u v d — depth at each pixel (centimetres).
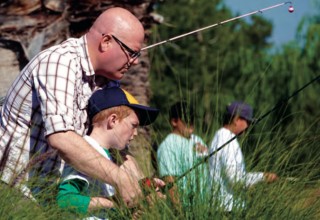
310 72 2216
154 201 496
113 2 781
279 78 2206
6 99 529
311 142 527
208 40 3312
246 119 641
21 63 746
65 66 516
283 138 532
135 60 538
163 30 3114
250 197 502
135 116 529
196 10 3300
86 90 528
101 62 527
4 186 482
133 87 840
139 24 535
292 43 2319
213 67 3011
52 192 504
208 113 565
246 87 2148
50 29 757
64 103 510
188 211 495
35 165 504
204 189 500
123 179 501
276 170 512
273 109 539
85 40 531
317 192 513
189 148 533
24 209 473
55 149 504
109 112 522
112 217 500
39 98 513
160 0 836
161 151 533
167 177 506
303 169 517
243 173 513
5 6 747
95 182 517
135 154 552
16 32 745
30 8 750
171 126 556
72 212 493
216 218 491
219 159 516
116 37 526
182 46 3195
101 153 520
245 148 532
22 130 522
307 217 504
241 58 2470
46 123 507
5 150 505
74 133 506
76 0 766
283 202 503
